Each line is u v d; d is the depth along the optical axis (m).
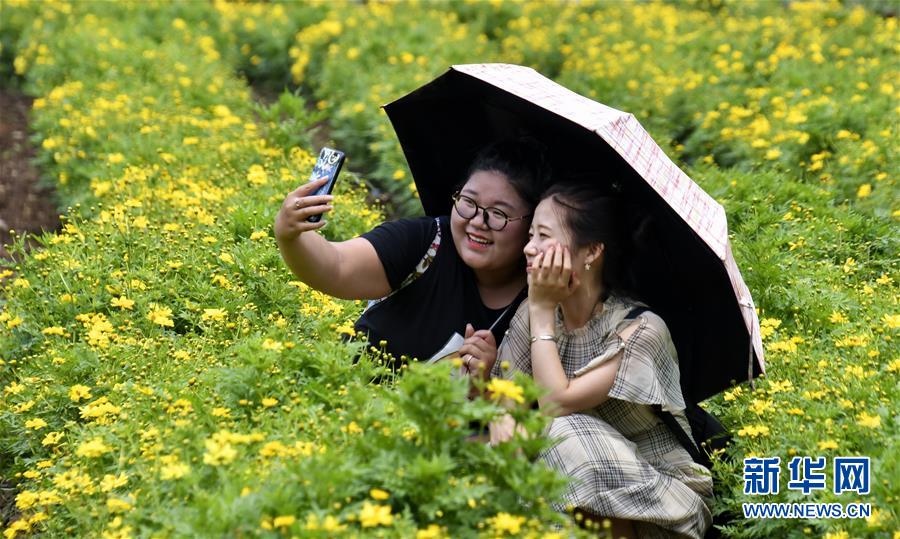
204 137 19.52
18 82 27.16
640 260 8.89
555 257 8.41
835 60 23.48
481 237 9.08
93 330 10.69
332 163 8.81
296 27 29.23
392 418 7.82
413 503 7.20
